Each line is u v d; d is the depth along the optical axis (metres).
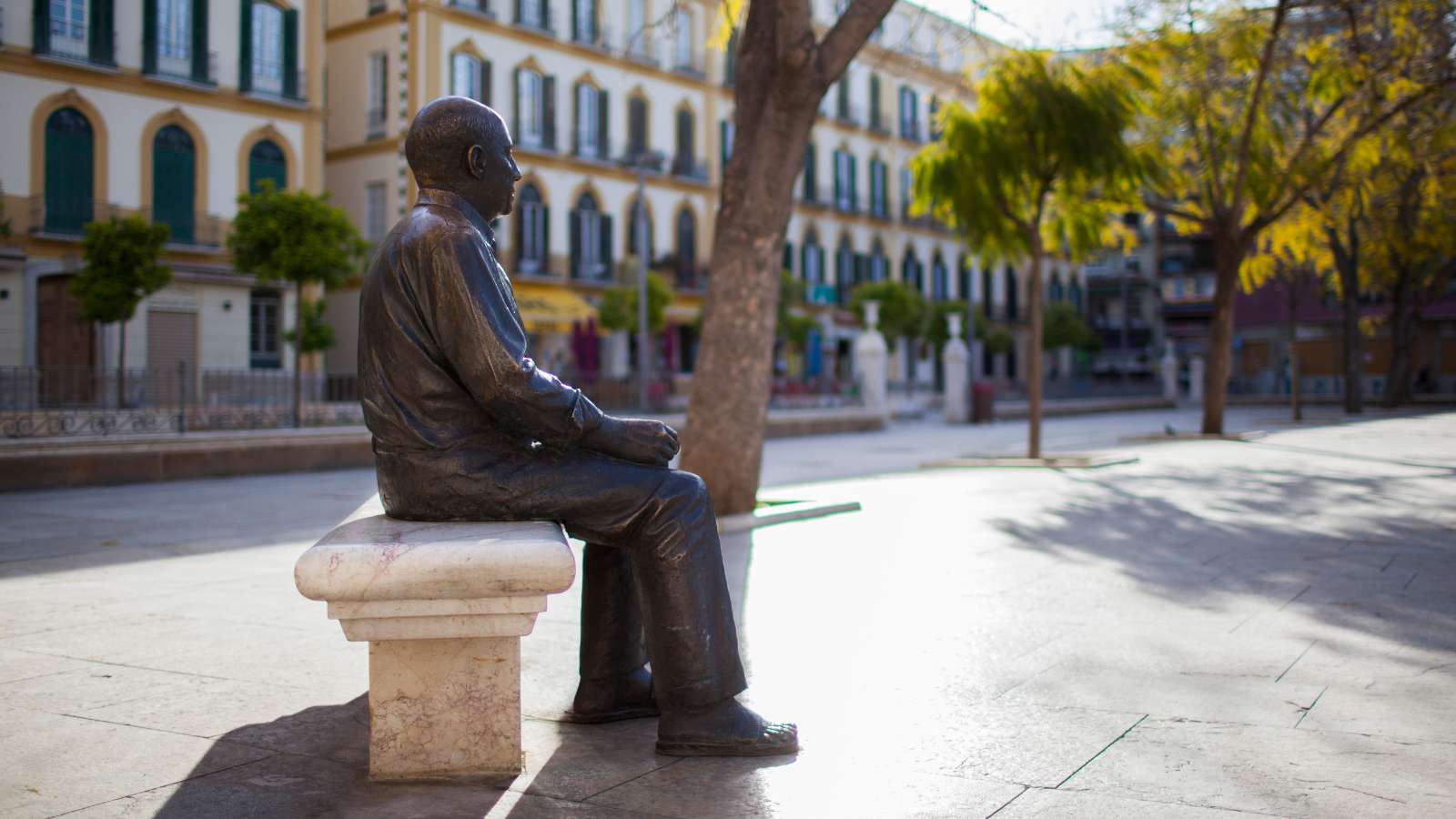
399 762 2.54
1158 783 2.47
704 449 7.99
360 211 34.38
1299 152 17.52
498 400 2.50
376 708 2.53
